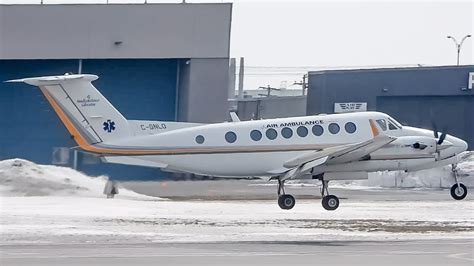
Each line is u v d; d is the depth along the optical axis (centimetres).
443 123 19475
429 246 6278
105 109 10562
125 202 9969
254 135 10406
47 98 10544
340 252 5866
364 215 8988
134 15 17375
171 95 17988
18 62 17788
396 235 7100
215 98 17425
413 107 19712
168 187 14025
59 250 5916
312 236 6969
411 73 19650
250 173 10488
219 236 6900
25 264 5128
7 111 17938
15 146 17950
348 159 9919
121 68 17938
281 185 10331
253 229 7462
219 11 17375
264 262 5288
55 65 17788
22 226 7344
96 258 5447
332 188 14712
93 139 10544
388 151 10069
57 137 17938
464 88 19250
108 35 17388
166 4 17350
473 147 19275
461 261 5362
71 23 17362
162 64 17938
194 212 9025
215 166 10431
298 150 10406
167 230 7294
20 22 17312
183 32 17425
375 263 5256
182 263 5212
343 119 10506
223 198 11762
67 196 10612
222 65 17462
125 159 10512
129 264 5147
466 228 7688
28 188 10644
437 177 14912
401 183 15000
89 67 17888
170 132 10494
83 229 7219
